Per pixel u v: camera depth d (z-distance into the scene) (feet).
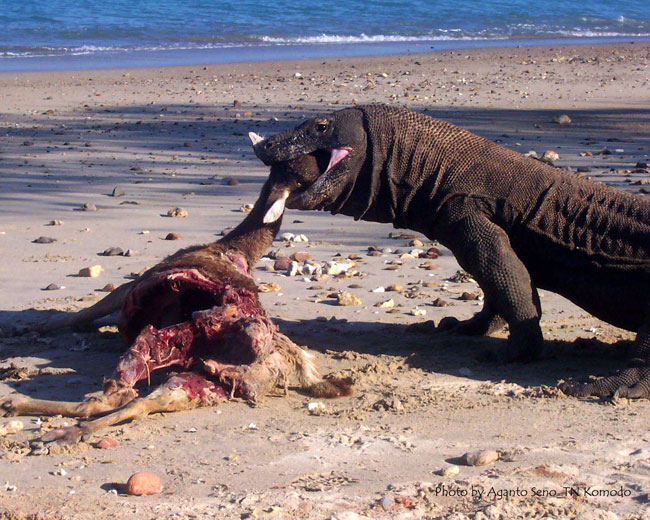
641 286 23.52
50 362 24.00
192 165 54.13
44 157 56.34
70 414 19.98
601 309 24.22
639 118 69.46
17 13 150.51
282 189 24.17
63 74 99.09
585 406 21.22
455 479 17.13
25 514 15.64
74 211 43.01
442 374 23.53
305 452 18.44
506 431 19.61
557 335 27.12
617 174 49.52
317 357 24.64
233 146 59.82
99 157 56.44
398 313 29.17
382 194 24.57
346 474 17.39
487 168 24.22
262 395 21.24
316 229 40.34
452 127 24.72
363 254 36.45
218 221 41.09
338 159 23.95
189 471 17.52
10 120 70.49
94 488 16.75
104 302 26.20
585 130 64.90
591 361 24.62
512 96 81.05
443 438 19.24
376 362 24.07
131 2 166.40
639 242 23.58
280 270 34.09
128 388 20.45
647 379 21.89
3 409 20.02
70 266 34.06
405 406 21.06
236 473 17.43
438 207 24.38
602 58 112.57
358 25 157.38
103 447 18.56
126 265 34.14
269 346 21.12
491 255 23.85
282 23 155.33
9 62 110.93
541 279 24.91
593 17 176.45
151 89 87.97
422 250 36.88
